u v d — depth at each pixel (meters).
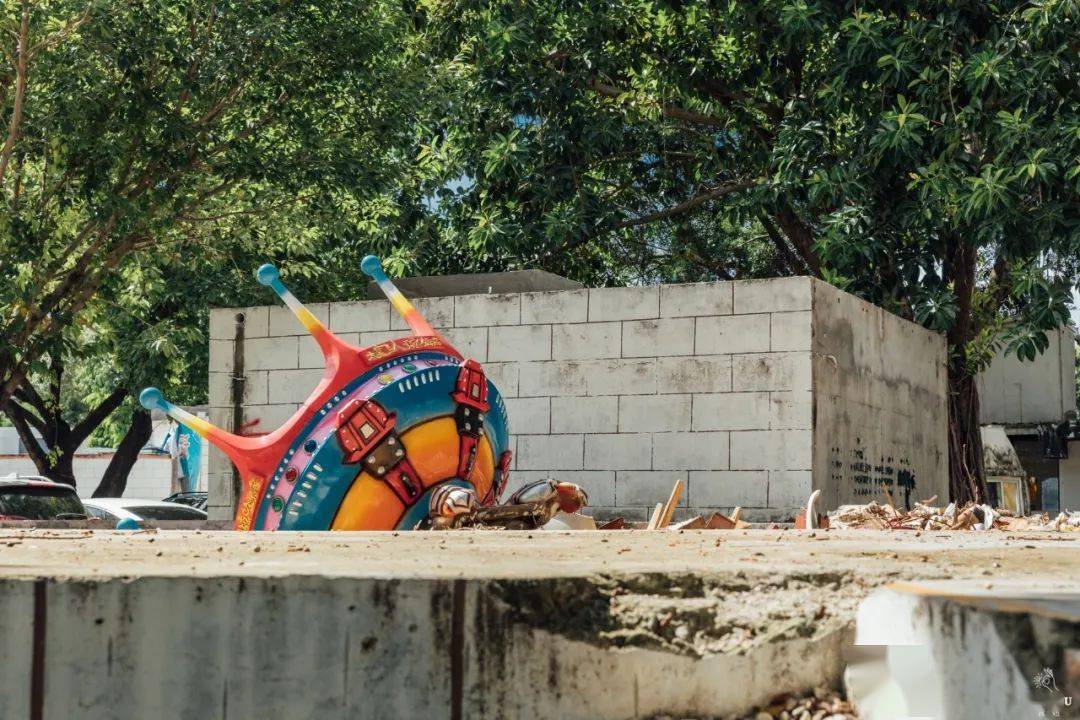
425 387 9.01
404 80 19.17
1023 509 27.34
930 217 16.44
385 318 12.81
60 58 16.44
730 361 11.54
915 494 13.95
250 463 8.82
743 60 21.02
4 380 18.80
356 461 8.73
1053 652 3.08
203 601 3.43
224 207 20.77
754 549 5.20
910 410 14.02
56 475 28.03
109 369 29.22
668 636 3.65
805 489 11.12
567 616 3.59
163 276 24.19
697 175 23.09
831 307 11.77
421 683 3.43
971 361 17.53
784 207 20.75
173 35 17.55
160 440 40.66
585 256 23.25
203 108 18.45
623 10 20.25
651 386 11.82
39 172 19.02
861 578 3.97
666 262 26.27
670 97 21.64
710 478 11.51
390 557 4.36
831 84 17.75
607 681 3.55
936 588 3.55
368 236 22.58
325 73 18.52
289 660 3.43
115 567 3.69
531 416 12.27
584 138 20.31
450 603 3.46
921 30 16.97
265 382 13.19
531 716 3.49
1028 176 15.37
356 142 19.33
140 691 3.42
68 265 20.61
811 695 3.73
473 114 20.89
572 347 12.16
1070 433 28.30
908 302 17.66
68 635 3.42
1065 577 3.96
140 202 18.48
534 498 9.40
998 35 16.73
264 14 17.72
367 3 18.17
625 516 11.81
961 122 16.33
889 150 16.73
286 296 8.95
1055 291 16.36
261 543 5.47
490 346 12.49
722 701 3.65
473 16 20.77
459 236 21.31
